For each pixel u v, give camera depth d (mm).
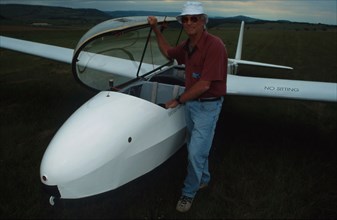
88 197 2277
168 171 3273
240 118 4883
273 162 3531
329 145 4004
